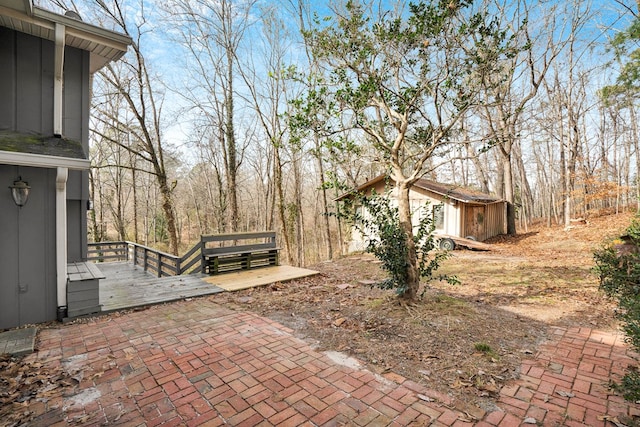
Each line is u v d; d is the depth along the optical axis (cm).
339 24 434
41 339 372
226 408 243
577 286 603
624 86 808
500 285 631
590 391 262
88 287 448
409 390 266
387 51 429
